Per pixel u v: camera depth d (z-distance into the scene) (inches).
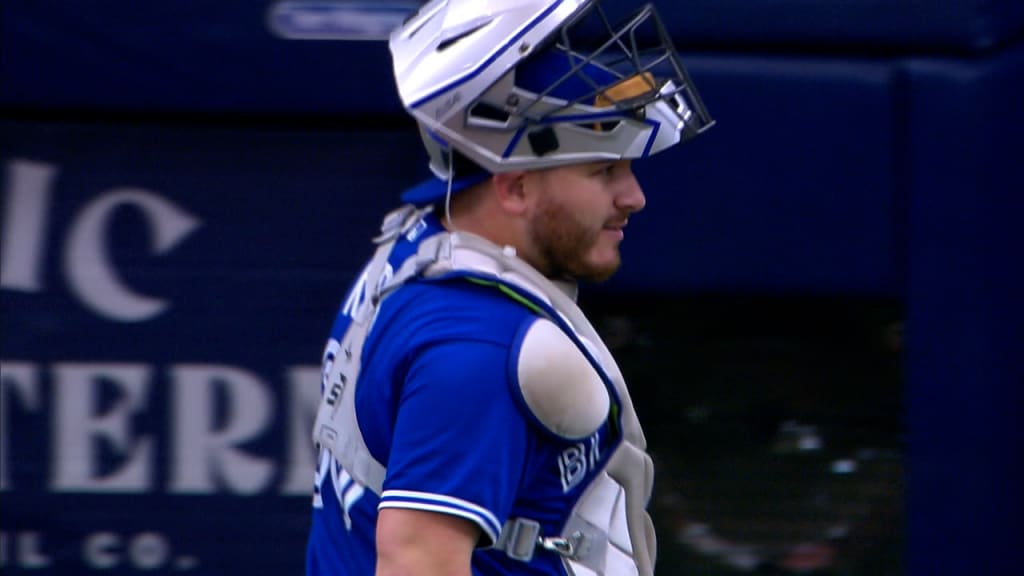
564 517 306.5
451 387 284.5
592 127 300.0
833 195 474.3
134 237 471.5
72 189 468.8
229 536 477.4
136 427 475.2
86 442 474.9
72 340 472.4
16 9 460.4
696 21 466.3
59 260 470.6
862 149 472.7
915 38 469.4
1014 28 466.3
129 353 473.4
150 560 478.0
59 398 473.7
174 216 471.2
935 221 474.3
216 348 474.0
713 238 475.8
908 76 470.9
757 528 499.5
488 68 293.6
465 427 283.7
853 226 475.5
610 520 313.9
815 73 470.6
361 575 311.0
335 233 471.8
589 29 396.2
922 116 471.2
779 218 475.5
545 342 288.5
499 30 295.9
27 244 469.4
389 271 321.1
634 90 302.5
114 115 467.2
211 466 477.1
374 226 471.2
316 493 336.5
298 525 478.0
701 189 473.7
